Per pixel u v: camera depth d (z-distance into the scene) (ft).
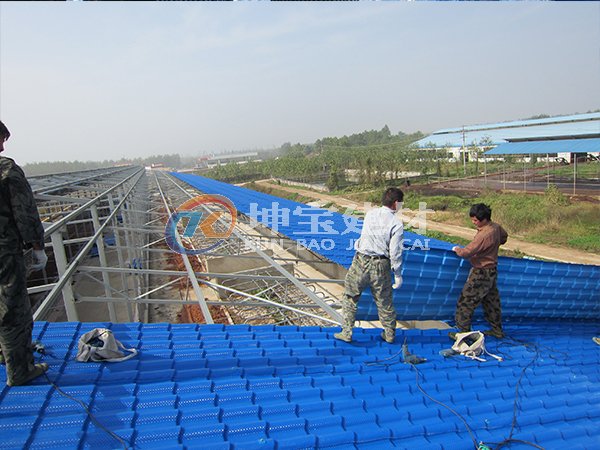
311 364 11.72
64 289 15.99
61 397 8.44
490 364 13.20
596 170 119.24
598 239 56.90
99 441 7.39
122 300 17.72
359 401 9.99
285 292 32.48
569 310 19.20
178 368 10.46
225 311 32.12
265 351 11.94
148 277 41.81
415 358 12.51
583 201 76.79
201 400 9.14
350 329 13.15
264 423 8.61
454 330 15.24
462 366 12.79
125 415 8.19
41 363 9.25
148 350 11.21
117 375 9.57
